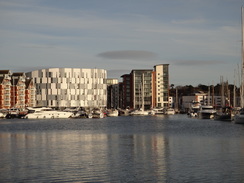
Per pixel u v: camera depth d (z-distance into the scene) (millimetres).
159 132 95250
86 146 63500
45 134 89812
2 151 57250
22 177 39344
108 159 49594
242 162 46750
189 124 131000
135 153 54812
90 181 37781
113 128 113062
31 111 178625
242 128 105938
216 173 40781
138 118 193125
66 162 47438
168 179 38406
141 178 38844
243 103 130125
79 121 158125
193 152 55375
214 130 99812
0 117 177250
